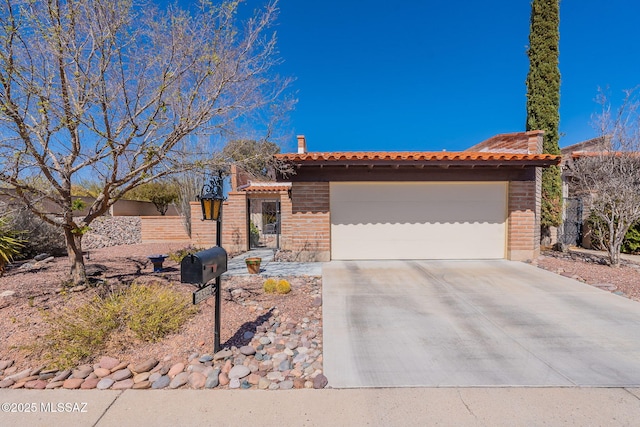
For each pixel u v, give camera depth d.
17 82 4.89
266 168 9.14
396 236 10.16
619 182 8.70
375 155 8.88
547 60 12.35
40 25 4.68
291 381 3.48
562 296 6.34
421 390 3.32
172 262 9.75
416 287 7.06
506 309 5.65
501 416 2.92
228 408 3.06
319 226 9.95
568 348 4.21
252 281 7.58
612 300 6.06
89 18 5.20
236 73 6.38
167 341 4.32
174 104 6.01
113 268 8.65
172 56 5.80
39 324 4.73
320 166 9.61
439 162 8.75
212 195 4.12
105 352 4.04
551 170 12.78
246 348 4.08
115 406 3.09
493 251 10.14
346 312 5.56
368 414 2.96
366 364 3.84
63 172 5.59
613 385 3.38
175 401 3.16
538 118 12.42
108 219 19.38
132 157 6.34
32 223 9.76
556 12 12.29
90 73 5.49
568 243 13.32
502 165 9.13
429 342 4.42
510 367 3.75
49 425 2.85
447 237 10.14
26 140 4.89
